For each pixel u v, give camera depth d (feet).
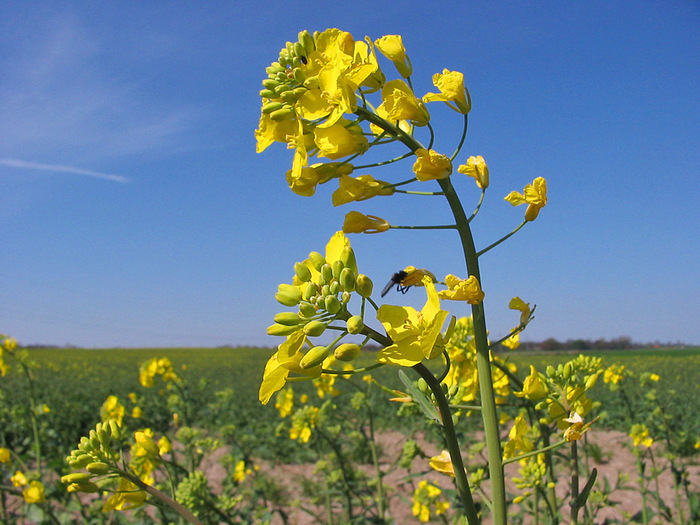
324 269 5.02
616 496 21.65
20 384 64.08
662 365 94.99
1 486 13.92
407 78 5.89
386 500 18.11
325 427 21.52
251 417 44.78
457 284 5.51
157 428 27.17
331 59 5.61
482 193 6.00
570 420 6.30
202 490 12.87
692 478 24.43
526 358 98.02
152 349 235.20
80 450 7.22
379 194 5.54
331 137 5.32
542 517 13.15
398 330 4.92
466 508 5.13
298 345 4.75
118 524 15.92
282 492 25.20
